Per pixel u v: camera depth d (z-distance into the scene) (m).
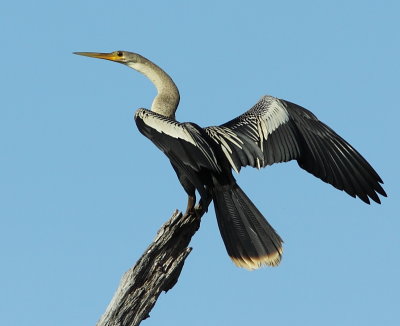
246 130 11.48
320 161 11.83
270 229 10.57
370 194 11.77
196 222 10.53
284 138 11.70
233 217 10.62
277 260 10.40
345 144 11.98
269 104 12.12
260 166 11.05
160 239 10.25
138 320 10.12
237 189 10.82
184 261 10.55
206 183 10.62
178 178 11.09
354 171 11.85
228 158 10.91
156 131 10.72
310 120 12.09
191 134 10.57
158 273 10.18
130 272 10.14
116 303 10.09
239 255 10.43
